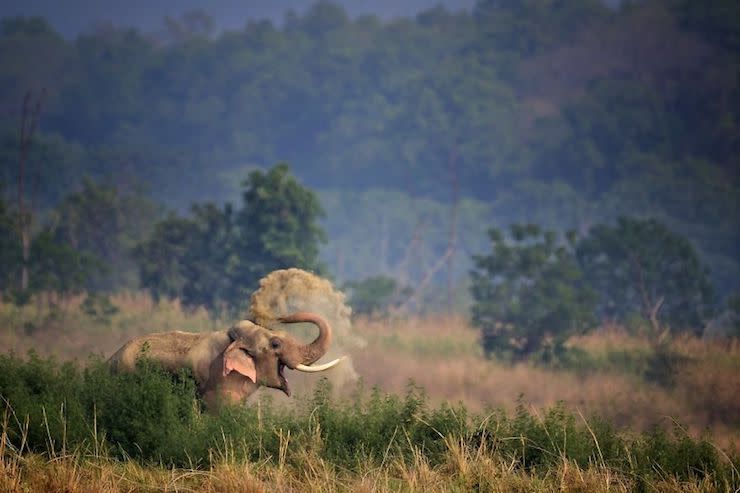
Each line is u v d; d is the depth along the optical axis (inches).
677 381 783.1
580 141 3462.1
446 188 3496.6
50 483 344.2
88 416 399.5
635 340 987.3
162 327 914.1
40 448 383.9
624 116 3604.8
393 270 2551.7
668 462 388.5
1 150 2691.9
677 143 3656.5
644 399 732.7
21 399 394.9
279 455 375.9
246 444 380.5
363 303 1144.8
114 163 2874.0
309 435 395.2
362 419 411.8
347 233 2874.0
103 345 851.4
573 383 806.5
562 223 2955.2
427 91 3791.8
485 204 3115.2
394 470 376.8
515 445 397.1
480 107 3732.8
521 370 844.6
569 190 3048.7
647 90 3843.5
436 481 363.6
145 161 3002.0
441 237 2768.2
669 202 2861.7
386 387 748.6
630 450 401.1
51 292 1032.8
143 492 347.6
